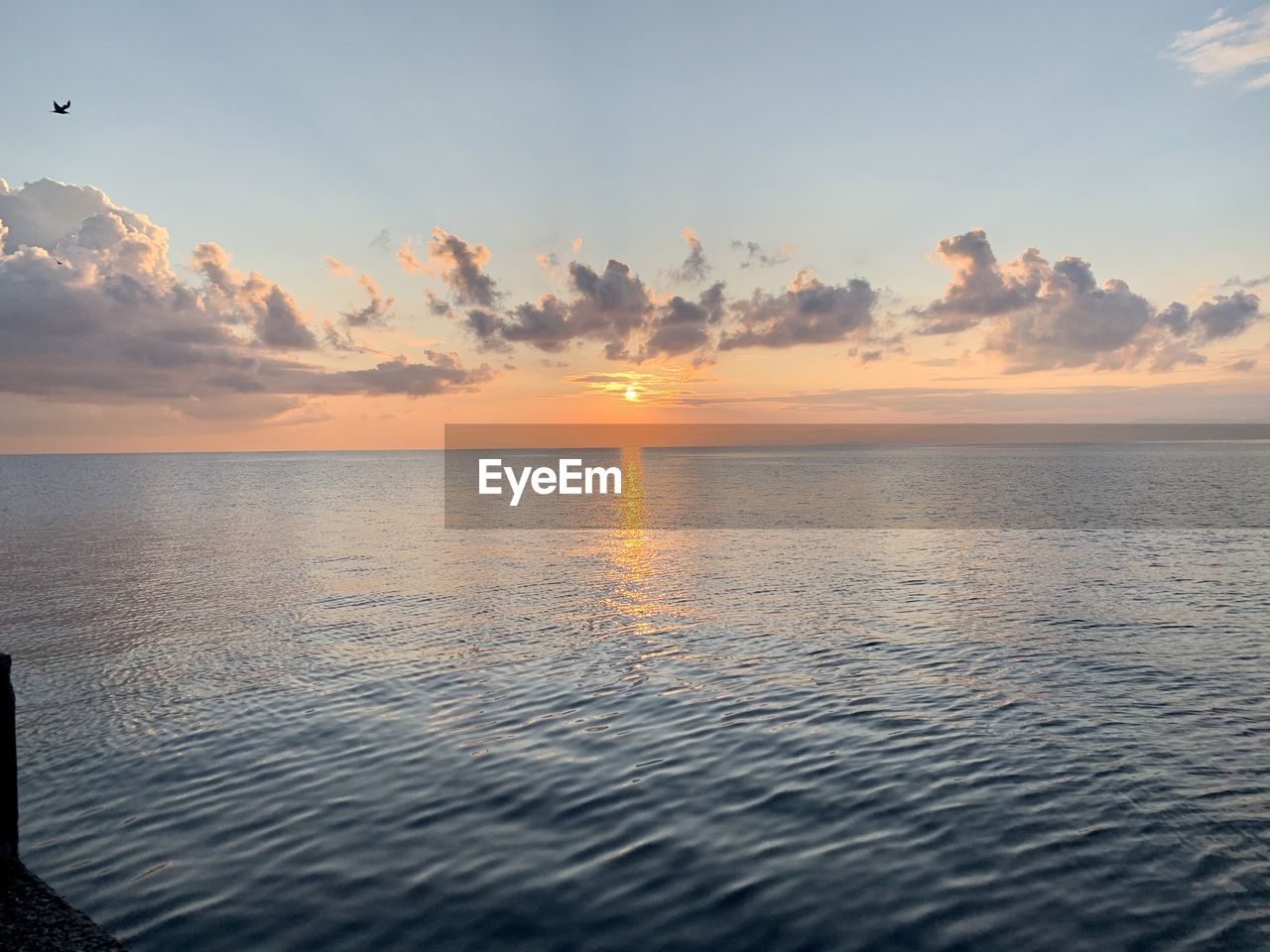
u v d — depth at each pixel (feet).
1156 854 30.81
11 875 29.60
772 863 30.68
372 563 127.44
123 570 120.67
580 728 47.42
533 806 36.47
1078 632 70.33
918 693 52.85
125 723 50.70
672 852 31.76
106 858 32.76
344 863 31.60
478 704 52.70
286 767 42.47
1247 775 38.37
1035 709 49.16
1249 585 94.17
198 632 77.77
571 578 110.32
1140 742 43.27
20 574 117.29
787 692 53.67
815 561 122.83
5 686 29.73
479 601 92.79
